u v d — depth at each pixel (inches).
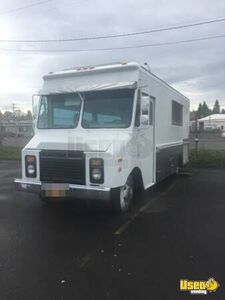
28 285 151.4
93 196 236.5
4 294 143.6
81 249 195.3
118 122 264.2
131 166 264.4
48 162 251.9
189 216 268.7
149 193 367.2
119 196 251.0
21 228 235.5
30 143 267.9
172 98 393.4
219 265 173.2
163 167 358.0
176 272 164.9
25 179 262.4
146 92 288.5
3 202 318.3
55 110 283.3
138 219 258.8
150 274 162.6
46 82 291.3
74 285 151.4
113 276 160.4
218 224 246.2
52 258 181.9
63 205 303.3
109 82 268.4
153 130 317.4
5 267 170.4
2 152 849.5
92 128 270.1
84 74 278.7
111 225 243.0
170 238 214.7
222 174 521.0
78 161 241.1
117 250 193.6
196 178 480.1
